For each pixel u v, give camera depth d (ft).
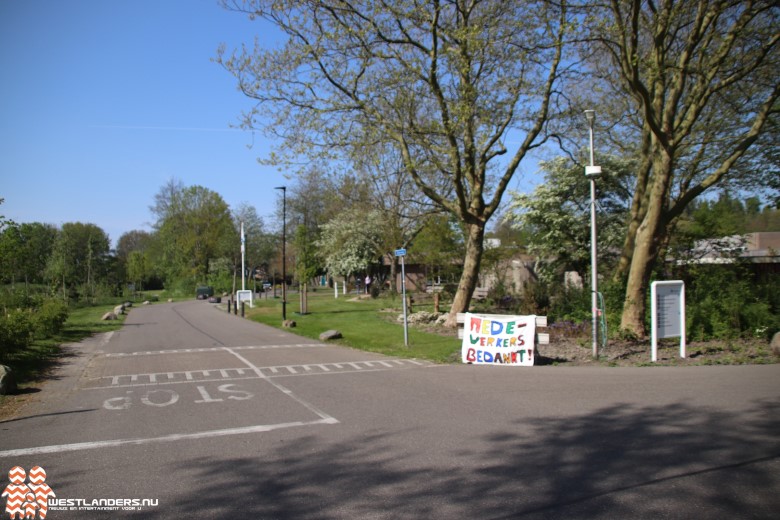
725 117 58.95
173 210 247.70
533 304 70.18
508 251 102.47
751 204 84.28
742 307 49.57
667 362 39.50
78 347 56.08
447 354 45.93
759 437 19.89
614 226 88.07
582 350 45.14
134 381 35.76
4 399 30.19
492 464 17.69
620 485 15.70
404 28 55.21
